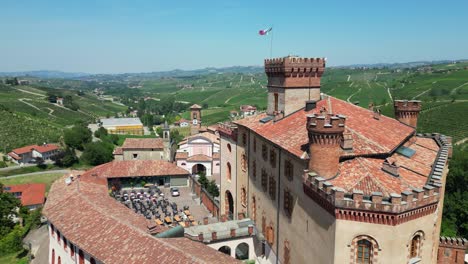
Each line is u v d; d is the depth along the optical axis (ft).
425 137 169.78
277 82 183.83
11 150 515.09
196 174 389.60
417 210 101.24
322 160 115.96
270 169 163.43
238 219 196.44
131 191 286.87
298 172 132.36
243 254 185.98
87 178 223.92
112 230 147.74
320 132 113.19
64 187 207.31
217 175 399.03
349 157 121.90
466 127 476.95
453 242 157.58
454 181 287.07
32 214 284.00
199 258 122.01
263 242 175.83
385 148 125.70
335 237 104.78
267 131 165.89
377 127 146.61
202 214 233.55
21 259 222.48
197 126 510.17
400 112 169.37
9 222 272.51
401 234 99.86
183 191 285.64
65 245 166.91
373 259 101.81
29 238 256.93
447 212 260.83
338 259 104.99
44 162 492.54
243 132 198.90
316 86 181.27
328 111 157.38
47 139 570.05
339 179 114.11
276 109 188.75
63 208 175.63
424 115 553.64
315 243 119.14
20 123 611.06
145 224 154.61
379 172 115.34
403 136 143.95
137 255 130.11
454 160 303.27
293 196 138.21
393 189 106.93
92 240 144.56
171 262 122.01
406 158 132.98
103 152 507.30
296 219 135.74
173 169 300.20
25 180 437.17
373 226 100.42
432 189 103.09
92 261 145.18
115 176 286.46
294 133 147.23
